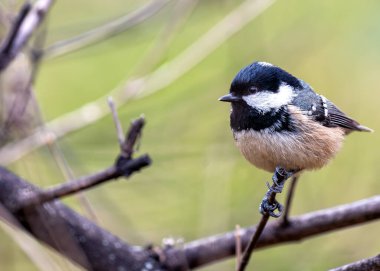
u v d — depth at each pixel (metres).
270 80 6.84
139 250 7.21
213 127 10.41
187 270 7.15
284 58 10.83
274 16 11.49
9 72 8.26
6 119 8.03
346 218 7.14
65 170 7.77
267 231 7.28
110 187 9.66
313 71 11.09
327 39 10.95
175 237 9.03
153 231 9.44
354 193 10.41
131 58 12.19
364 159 10.74
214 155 9.52
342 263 9.35
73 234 6.92
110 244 7.04
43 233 6.82
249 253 5.83
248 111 6.79
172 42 11.84
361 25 10.78
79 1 11.68
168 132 10.27
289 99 6.87
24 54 8.46
